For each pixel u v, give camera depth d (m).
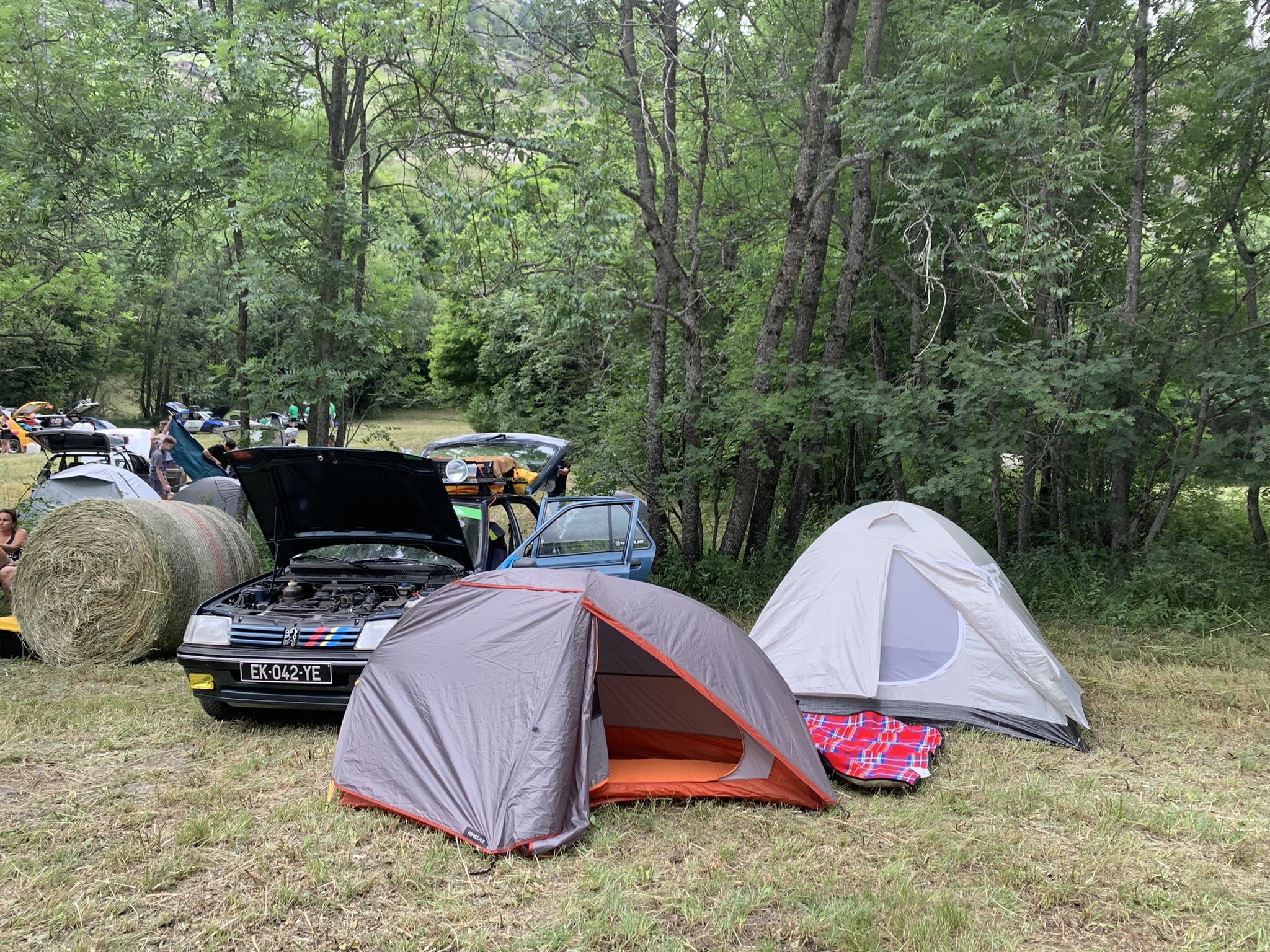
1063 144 8.59
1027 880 4.02
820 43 9.78
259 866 3.93
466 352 25.98
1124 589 9.55
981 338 9.95
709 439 10.56
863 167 9.93
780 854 4.22
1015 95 8.84
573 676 4.60
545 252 9.42
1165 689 7.04
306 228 10.83
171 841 4.14
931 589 6.46
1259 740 5.97
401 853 4.09
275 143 11.59
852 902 3.73
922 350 9.84
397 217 11.22
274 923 3.50
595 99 9.56
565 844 4.20
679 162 10.80
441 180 10.45
